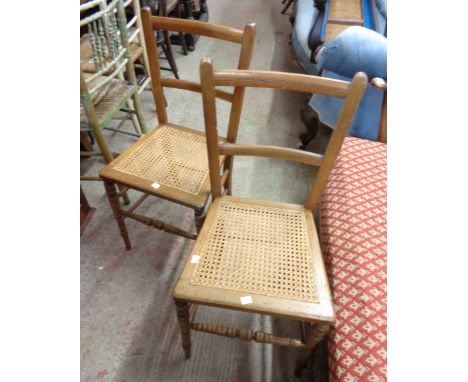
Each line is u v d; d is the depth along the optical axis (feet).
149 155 3.43
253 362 3.27
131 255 4.14
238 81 2.20
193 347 3.34
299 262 2.47
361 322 2.30
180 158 3.41
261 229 2.72
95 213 4.62
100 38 3.45
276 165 5.53
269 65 8.25
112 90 4.27
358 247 2.74
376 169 3.50
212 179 2.88
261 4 11.67
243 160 5.59
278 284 2.31
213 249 2.52
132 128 6.15
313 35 5.71
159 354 3.29
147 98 6.92
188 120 6.32
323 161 2.55
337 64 3.85
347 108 2.16
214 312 3.64
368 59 3.64
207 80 2.19
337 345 2.26
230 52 8.64
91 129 3.69
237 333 2.67
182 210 4.74
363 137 4.22
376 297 2.41
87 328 3.45
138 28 5.04
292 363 3.28
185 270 2.36
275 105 6.89
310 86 2.14
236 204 2.95
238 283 2.30
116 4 3.67
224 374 3.17
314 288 2.29
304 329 2.83
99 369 3.16
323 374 3.21
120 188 4.05
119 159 3.34
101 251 4.17
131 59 4.21
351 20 6.55
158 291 3.80
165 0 5.94
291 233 2.70
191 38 8.40
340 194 3.25
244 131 6.17
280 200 4.94
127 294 3.75
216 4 11.48
